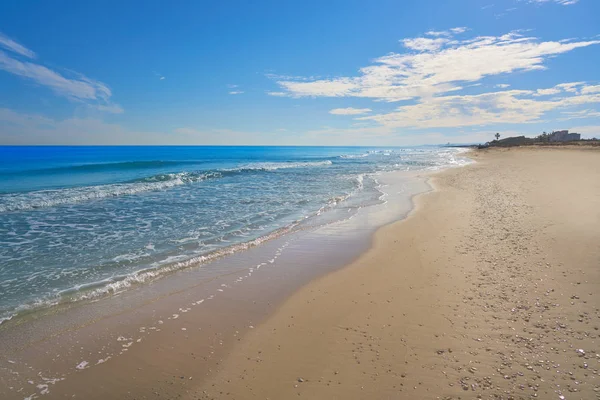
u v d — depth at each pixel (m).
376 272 7.39
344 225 11.85
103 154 73.00
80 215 13.28
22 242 9.72
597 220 9.38
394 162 51.19
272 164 45.94
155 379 4.16
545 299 5.43
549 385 3.60
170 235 10.55
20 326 5.34
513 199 14.23
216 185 22.97
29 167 34.38
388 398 3.62
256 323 5.45
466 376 3.86
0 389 3.97
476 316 5.13
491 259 7.42
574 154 42.81
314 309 5.82
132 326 5.39
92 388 4.02
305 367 4.27
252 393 3.85
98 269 7.73
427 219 12.03
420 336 4.75
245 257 8.65
